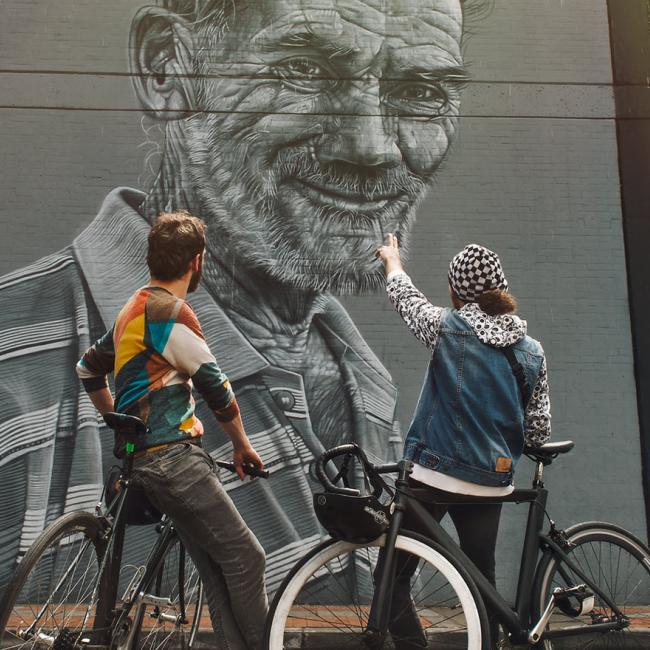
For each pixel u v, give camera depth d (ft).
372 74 26.27
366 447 23.93
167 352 11.55
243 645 11.84
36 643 10.45
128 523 12.10
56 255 24.68
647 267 25.29
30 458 23.16
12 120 25.49
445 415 12.34
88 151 25.41
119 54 26.07
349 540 11.41
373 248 25.26
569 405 24.47
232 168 25.46
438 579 12.20
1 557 22.38
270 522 23.20
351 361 24.47
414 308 12.96
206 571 12.04
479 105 26.32
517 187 25.89
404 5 26.73
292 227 25.25
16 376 23.67
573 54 26.78
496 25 26.81
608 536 14.03
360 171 25.63
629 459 24.18
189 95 25.86
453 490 12.16
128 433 11.24
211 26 26.25
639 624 13.85
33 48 26.03
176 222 12.39
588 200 25.89
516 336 12.64
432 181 25.81
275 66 26.11
